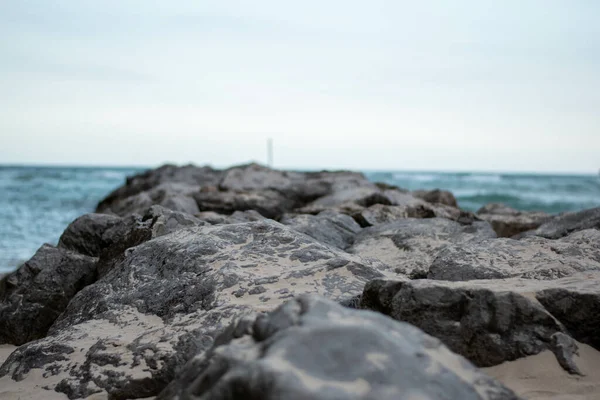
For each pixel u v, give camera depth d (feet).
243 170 59.36
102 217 24.91
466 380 8.55
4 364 14.94
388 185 61.16
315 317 8.98
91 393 12.76
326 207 40.42
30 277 21.49
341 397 7.22
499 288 13.17
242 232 18.71
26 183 176.96
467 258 17.15
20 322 20.36
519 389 11.40
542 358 12.10
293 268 16.58
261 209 46.93
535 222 35.50
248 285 15.55
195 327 13.75
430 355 8.79
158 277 17.26
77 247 24.25
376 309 13.76
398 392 7.61
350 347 8.13
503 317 12.55
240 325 9.99
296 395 7.11
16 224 67.36
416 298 13.08
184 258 17.51
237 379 7.72
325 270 16.37
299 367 7.66
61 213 82.94
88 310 17.06
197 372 9.68
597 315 12.51
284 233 18.56
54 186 163.32
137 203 47.11
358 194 44.70
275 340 8.44
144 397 12.51
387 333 8.88
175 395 9.79
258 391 7.36
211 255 17.39
